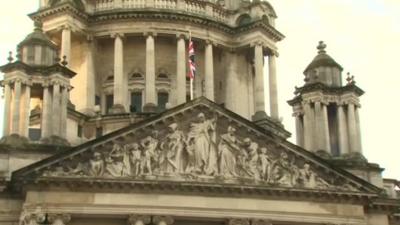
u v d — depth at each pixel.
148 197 57.22
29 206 55.25
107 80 80.12
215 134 59.62
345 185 60.91
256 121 76.69
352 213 60.75
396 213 64.38
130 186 56.81
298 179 60.09
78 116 74.38
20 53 65.81
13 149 59.44
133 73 80.12
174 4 81.38
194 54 79.12
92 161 56.94
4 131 61.59
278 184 59.38
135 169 57.28
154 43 80.12
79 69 79.25
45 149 59.94
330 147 67.81
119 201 56.66
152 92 77.00
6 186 57.53
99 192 56.59
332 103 68.75
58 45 78.94
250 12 82.81
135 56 80.56
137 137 58.25
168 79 80.19
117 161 57.38
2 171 58.59
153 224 56.88
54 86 62.88
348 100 68.25
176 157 58.28
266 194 59.16
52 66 63.22
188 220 58.16
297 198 59.91
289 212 59.31
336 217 60.19
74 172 56.47
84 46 79.69
